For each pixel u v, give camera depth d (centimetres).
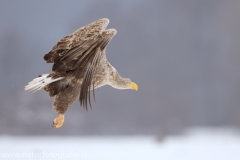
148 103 7362
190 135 6050
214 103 8838
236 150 3488
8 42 9100
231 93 8975
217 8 11350
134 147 3788
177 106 7850
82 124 5416
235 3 11119
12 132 4175
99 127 6316
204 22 11175
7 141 3916
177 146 3966
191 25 10950
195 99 8769
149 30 10656
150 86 8188
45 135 4559
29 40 9669
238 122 8400
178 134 6319
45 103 3722
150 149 3562
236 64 9662
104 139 5028
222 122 8494
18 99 3850
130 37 10112
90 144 3991
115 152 3175
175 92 8350
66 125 5306
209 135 6003
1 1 10938
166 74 9044
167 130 6681
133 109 7012
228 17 11006
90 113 5984
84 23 10900
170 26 10881
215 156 2994
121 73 9100
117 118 6731
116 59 9319
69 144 3875
